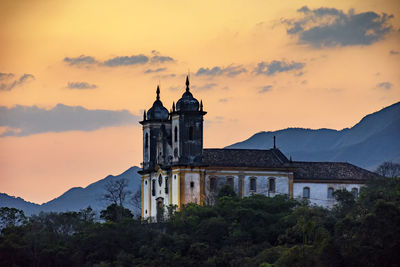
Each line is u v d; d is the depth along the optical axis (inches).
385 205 7746.1
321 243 7549.2
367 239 7559.1
